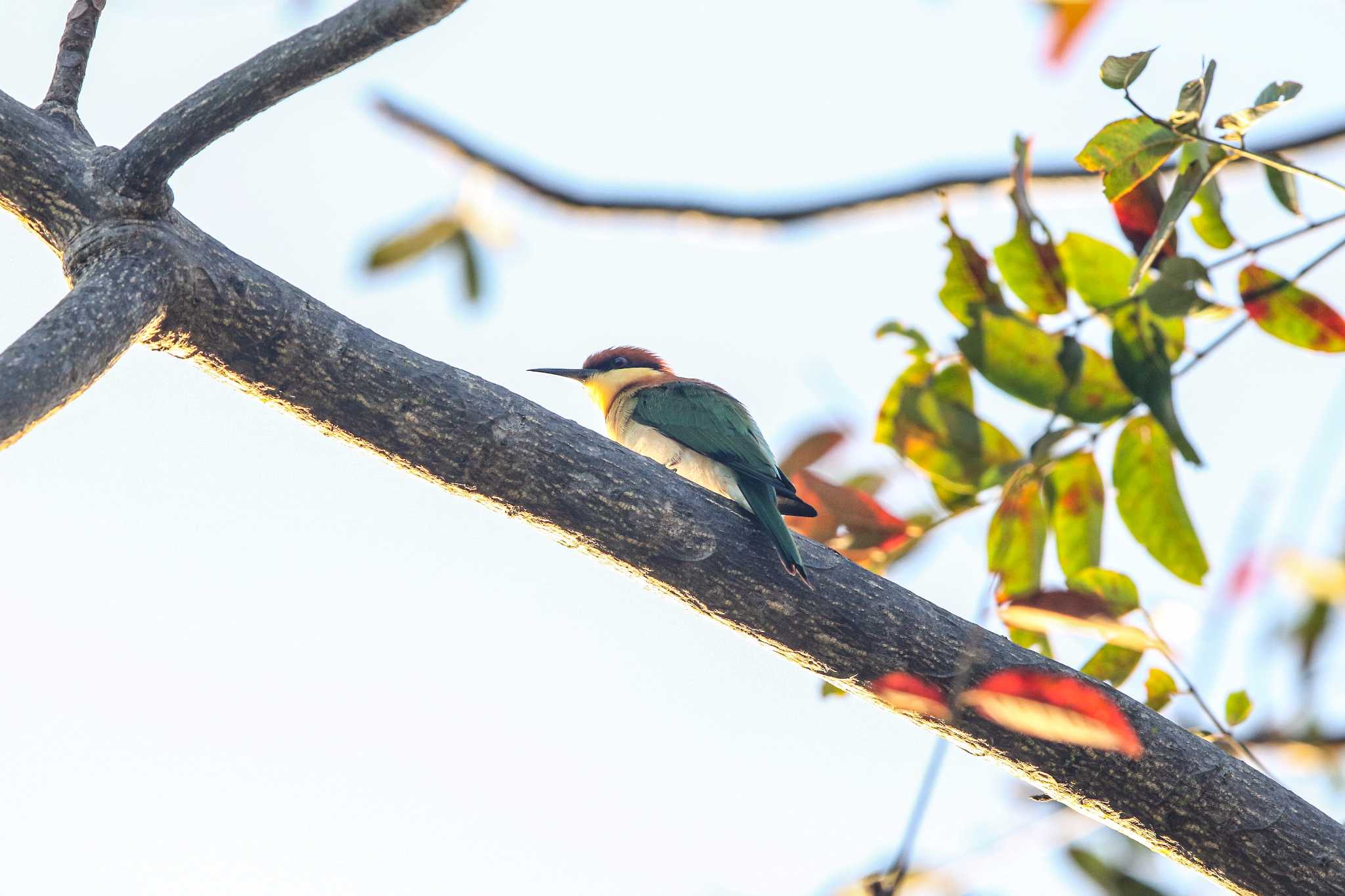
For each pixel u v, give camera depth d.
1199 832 7.93
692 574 8.16
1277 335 9.22
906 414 9.52
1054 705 7.39
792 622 8.20
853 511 9.55
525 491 7.95
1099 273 9.53
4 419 6.27
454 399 7.82
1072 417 9.44
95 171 7.39
